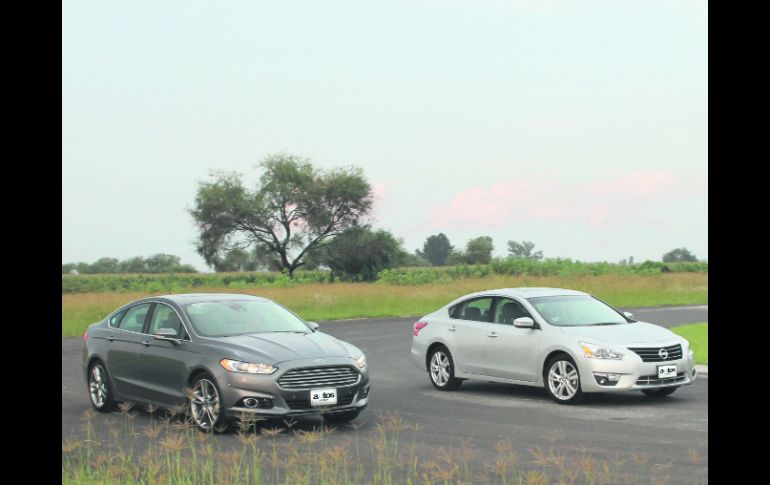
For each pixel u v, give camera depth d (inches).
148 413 497.0
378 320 1279.5
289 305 1398.9
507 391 584.1
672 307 1501.0
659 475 326.0
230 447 396.8
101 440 412.5
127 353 486.0
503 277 1925.4
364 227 3186.5
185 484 292.7
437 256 5866.1
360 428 446.0
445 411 499.8
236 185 3132.4
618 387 504.1
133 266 4827.8
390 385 622.8
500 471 262.7
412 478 321.7
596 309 561.0
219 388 429.7
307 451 383.9
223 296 498.3
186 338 458.6
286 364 430.3
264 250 3164.4
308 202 3127.5
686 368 522.3
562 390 522.9
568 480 316.5
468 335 577.0
